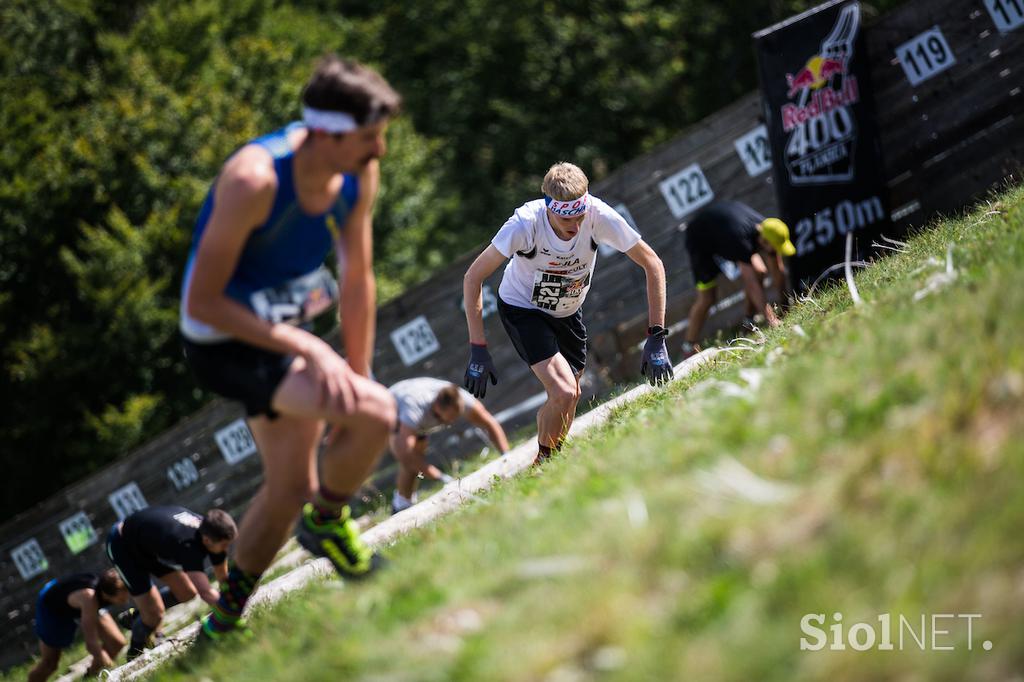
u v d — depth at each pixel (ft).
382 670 18.26
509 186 203.72
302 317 24.91
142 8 178.19
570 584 18.42
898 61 77.61
